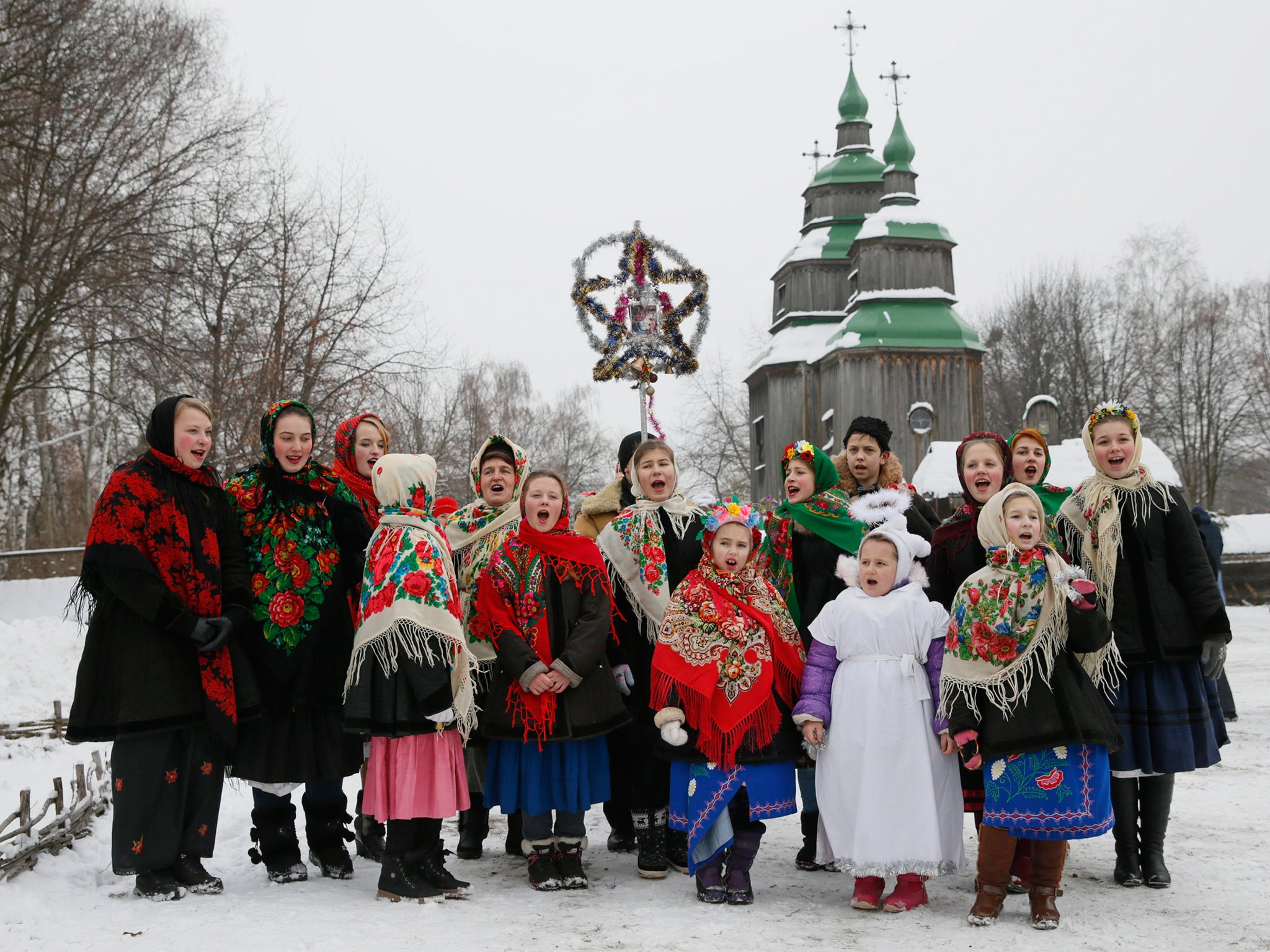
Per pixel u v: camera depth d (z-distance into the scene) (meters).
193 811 4.83
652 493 5.69
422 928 4.23
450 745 4.87
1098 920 4.39
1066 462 22.98
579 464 57.97
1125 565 4.97
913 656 4.71
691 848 4.76
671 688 4.80
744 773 4.70
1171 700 4.91
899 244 32.25
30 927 4.19
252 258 22.06
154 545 4.75
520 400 53.59
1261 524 31.11
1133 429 5.06
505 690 5.04
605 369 7.95
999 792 4.39
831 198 38.28
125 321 21.45
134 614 4.73
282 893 4.82
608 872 5.41
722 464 52.66
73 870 5.24
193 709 4.76
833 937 4.16
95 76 20.91
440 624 4.71
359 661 4.75
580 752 5.03
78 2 20.31
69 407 28.62
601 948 4.00
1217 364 46.03
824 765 4.77
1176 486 5.06
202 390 21.38
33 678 12.05
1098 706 4.48
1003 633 4.45
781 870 5.45
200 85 22.28
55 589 19.42
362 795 5.77
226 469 20.62
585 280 8.03
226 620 4.78
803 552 5.65
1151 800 4.97
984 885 4.43
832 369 33.66
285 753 4.97
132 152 21.61
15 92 19.92
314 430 5.25
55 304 20.91
